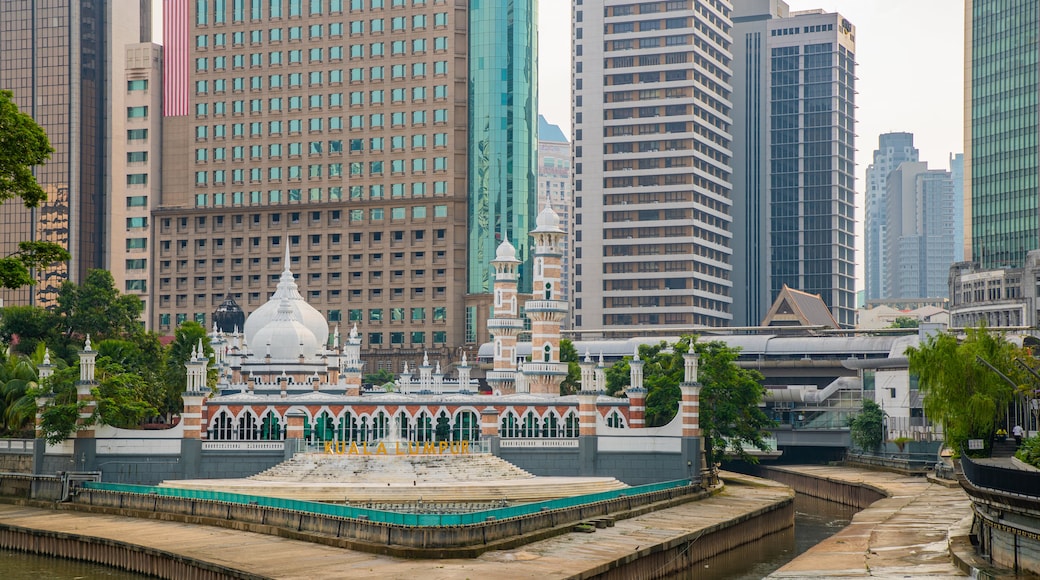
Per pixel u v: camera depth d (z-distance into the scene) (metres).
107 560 97.12
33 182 93.69
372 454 129.88
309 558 87.00
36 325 179.25
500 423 138.38
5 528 108.44
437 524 89.44
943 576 81.00
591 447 135.62
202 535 99.50
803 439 199.12
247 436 134.00
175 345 162.75
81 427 129.00
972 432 126.25
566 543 95.25
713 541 107.00
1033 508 71.25
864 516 118.56
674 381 153.75
